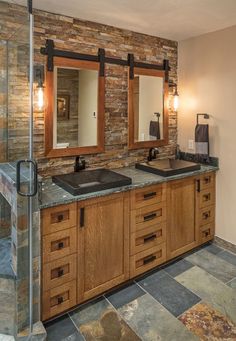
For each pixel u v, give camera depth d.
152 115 3.14
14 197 1.73
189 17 2.48
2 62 2.11
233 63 2.77
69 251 2.03
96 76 2.68
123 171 2.85
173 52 3.25
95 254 2.18
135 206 2.39
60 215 1.96
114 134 2.89
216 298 2.25
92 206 2.12
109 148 2.88
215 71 2.93
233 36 2.73
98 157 2.82
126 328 1.94
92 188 2.11
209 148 3.09
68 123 2.57
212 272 2.62
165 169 2.79
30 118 1.77
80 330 1.92
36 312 1.87
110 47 2.74
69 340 1.84
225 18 2.51
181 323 1.98
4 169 2.04
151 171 2.77
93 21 2.58
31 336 1.77
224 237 3.08
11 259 1.93
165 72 3.18
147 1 2.14
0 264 1.89
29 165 1.81
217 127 2.99
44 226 1.88
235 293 2.31
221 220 3.09
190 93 3.21
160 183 2.55
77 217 2.05
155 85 3.12
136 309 2.13
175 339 1.84
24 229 1.74
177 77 3.33
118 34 2.77
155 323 1.98
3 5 2.05
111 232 2.26
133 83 2.94
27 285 1.79
